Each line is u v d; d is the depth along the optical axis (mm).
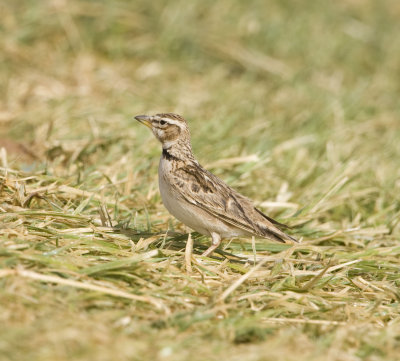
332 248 12469
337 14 26984
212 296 9422
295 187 15227
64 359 7551
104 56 22500
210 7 24609
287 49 24391
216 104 19922
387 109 21938
